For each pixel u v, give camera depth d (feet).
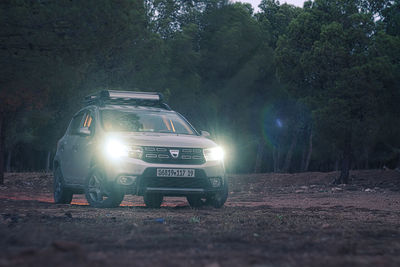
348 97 75.46
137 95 35.65
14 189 58.95
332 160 180.14
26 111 66.95
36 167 180.04
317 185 74.95
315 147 163.53
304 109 136.46
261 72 132.26
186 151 30.17
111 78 80.33
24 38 34.04
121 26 36.27
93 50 36.99
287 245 14.56
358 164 174.40
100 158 30.19
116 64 79.10
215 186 30.76
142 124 32.86
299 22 80.69
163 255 12.50
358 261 11.78
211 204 32.63
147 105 36.68
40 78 36.40
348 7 78.89
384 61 73.26
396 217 27.09
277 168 155.33
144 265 10.85
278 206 35.91
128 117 33.09
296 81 80.59
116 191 29.25
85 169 32.19
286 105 140.36
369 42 75.77
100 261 10.79
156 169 29.17
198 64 124.77
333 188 68.13
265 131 141.59
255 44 129.08
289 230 18.78
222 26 125.90
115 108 34.22
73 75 37.86
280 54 80.64
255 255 12.57
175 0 116.98
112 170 29.27
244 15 129.70
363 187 72.08
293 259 12.05
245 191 67.82
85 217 23.30
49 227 18.26
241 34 126.62
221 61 126.00
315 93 78.38
